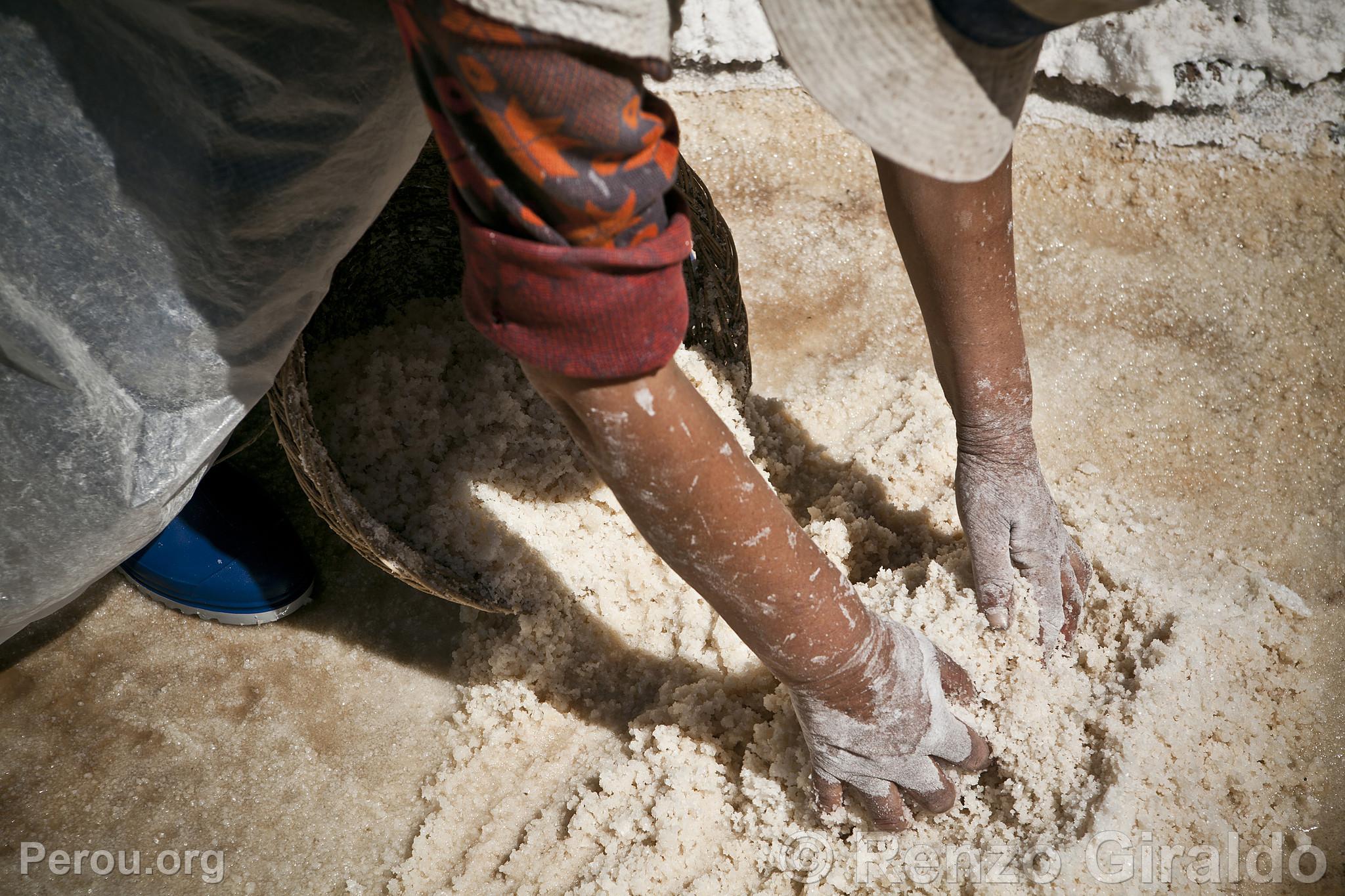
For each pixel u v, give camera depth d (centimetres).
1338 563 200
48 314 123
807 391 231
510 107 78
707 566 114
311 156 117
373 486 195
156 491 145
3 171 112
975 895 148
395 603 211
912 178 131
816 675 129
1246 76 246
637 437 101
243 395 145
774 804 159
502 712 188
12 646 208
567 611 191
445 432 201
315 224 127
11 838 185
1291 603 186
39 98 108
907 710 138
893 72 85
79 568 151
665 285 90
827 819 154
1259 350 229
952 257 138
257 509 209
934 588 171
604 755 180
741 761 170
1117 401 225
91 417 134
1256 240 243
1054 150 260
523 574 189
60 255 119
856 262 251
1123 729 156
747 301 247
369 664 203
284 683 202
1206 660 169
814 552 122
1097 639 173
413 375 210
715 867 160
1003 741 158
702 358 204
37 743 197
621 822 165
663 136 88
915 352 237
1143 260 244
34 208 115
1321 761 172
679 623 189
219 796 189
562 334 90
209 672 204
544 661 189
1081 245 247
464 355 217
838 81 85
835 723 137
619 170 82
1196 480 213
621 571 195
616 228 85
